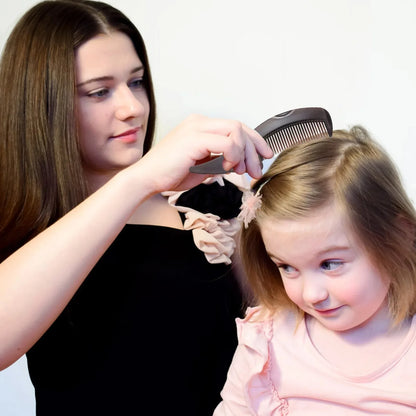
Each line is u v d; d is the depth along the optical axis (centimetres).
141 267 108
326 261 75
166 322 107
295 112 78
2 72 107
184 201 118
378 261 75
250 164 75
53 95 102
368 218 75
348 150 80
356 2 165
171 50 170
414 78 168
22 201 104
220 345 111
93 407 107
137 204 87
